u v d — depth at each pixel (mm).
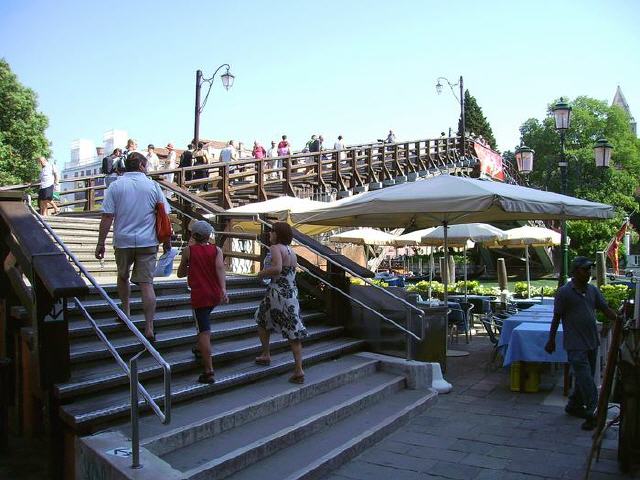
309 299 8938
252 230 12375
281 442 5004
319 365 7250
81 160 68250
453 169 30234
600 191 45125
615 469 4941
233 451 4566
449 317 10992
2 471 4738
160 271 7488
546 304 11430
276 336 7484
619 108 48406
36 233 5191
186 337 6281
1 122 32094
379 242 17578
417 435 5848
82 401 4812
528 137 53156
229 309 7457
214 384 5566
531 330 7336
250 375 6039
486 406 6922
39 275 4613
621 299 10156
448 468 4988
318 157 19062
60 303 4828
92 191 14609
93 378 4953
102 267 8875
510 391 7609
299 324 6219
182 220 10250
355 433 5539
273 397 5676
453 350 10625
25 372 5367
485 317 10422
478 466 5035
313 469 4621
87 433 4535
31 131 32562
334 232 22750
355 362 7469
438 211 7430
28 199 6121
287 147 21078
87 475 4297
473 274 35750
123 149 15367
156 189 5812
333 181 20328
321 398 6254
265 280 8758
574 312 6074
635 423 4770
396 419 6035
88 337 5777
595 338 6074
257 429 5156
